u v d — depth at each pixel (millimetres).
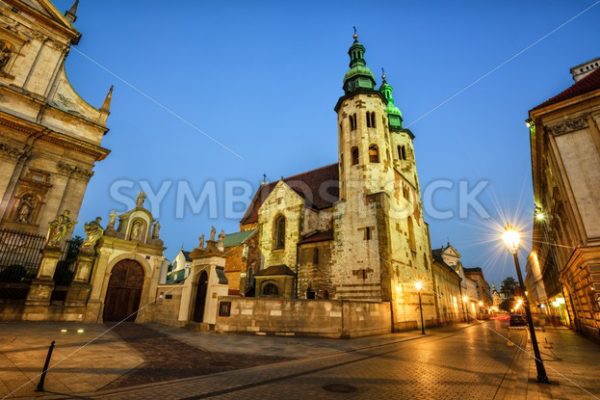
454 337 21312
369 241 25531
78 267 20594
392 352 13781
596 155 14875
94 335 14906
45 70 26547
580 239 14367
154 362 9938
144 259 24281
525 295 9320
